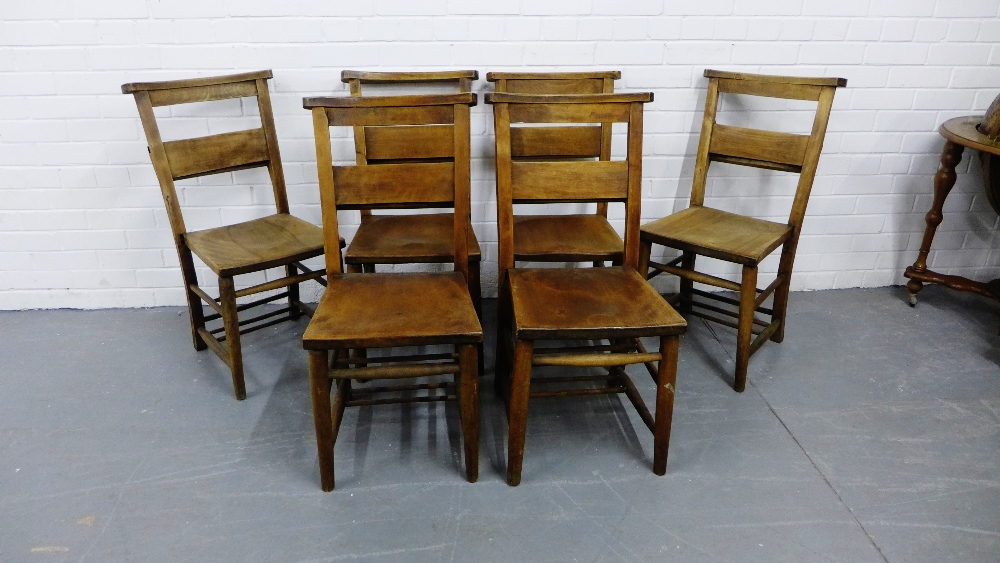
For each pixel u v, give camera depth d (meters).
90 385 2.17
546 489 1.74
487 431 1.97
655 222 2.28
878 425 1.99
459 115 1.74
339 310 1.66
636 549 1.54
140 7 2.27
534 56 2.44
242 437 1.93
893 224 2.81
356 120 1.73
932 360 2.35
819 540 1.57
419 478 1.77
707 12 2.42
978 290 2.58
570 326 1.58
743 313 2.08
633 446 1.90
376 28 2.36
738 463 1.83
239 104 2.43
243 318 2.62
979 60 2.55
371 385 2.22
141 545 1.54
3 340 2.44
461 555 1.53
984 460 1.84
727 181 2.67
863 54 2.52
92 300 2.67
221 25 2.32
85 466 1.80
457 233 1.85
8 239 2.54
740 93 2.34
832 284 2.91
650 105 2.53
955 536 1.58
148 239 2.59
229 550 1.53
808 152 2.20
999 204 2.47
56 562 1.49
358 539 1.57
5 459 1.82
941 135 2.55
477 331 1.58
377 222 2.29
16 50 2.28
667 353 1.66
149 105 2.06
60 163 2.45
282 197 2.38
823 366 2.31
